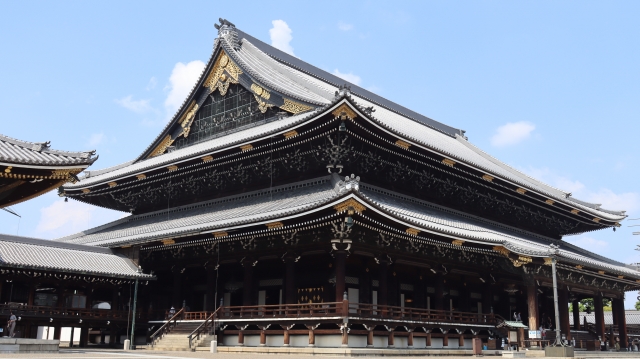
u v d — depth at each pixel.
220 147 51.72
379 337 42.44
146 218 63.62
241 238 46.66
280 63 67.00
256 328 44.53
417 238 44.88
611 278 64.94
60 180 35.53
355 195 38.06
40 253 47.62
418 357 41.12
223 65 62.16
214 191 58.66
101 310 49.19
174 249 52.88
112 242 55.25
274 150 50.34
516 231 67.06
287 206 45.50
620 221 76.19
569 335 57.69
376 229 42.12
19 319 43.94
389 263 45.66
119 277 48.72
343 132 45.72
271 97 57.50
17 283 46.06
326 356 37.69
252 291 47.38
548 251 48.66
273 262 48.16
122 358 32.09
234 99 61.44
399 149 49.50
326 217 40.06
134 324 49.34
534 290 52.25
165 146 67.06
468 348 50.25
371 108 46.41
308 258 46.38
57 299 47.41
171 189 60.94
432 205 57.34
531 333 50.66
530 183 76.56
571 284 59.41
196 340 44.81
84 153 35.53
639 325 101.81
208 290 50.06
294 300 44.25
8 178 34.44
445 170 54.66
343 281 40.97
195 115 64.88
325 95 55.69
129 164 69.62
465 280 56.06
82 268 47.06
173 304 52.84
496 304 60.91
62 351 39.38
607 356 54.91
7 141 36.00
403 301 50.34
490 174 57.00
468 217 60.75
